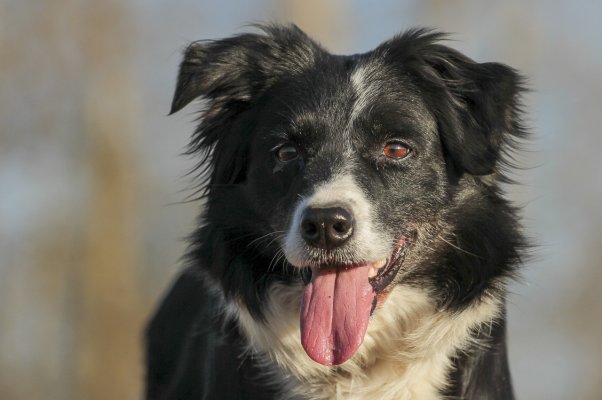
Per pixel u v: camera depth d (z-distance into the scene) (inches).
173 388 458.9
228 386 404.8
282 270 402.9
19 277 1379.2
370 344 405.1
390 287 397.7
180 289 494.3
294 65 430.3
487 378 402.6
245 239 411.5
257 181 412.2
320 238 373.7
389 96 412.2
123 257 1240.8
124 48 1274.6
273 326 406.9
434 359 403.9
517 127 413.7
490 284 405.1
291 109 412.5
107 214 1240.8
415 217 403.2
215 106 435.2
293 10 1055.0
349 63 428.5
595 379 1300.4
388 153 406.0
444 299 405.1
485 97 405.1
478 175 404.8
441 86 415.8
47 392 1403.8
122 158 1259.2
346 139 404.8
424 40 427.8
